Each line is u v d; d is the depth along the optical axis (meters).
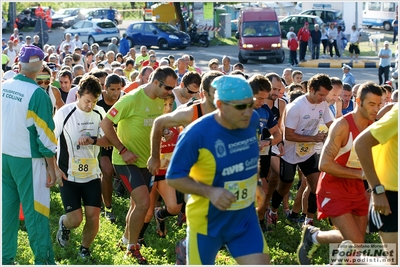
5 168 5.80
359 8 41.78
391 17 43.31
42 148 5.70
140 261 6.34
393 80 18.23
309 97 7.47
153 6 39.19
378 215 5.07
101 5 56.31
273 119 7.29
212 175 4.44
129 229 6.40
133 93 6.34
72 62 17.56
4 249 5.89
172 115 5.50
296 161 7.62
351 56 31.70
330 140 5.50
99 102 8.03
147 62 17.55
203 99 5.60
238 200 4.52
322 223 8.03
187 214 4.68
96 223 6.39
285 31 39.34
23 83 5.74
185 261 5.03
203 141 4.37
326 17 40.84
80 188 6.42
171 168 4.41
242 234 4.61
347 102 10.04
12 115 5.71
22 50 5.76
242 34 30.97
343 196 5.55
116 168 6.53
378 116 6.54
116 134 6.31
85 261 6.23
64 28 46.34
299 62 30.56
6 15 43.03
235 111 4.22
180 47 35.78
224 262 6.33
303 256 6.05
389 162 5.00
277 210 8.58
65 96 10.50
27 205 5.79
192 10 40.19
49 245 5.87
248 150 4.48
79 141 6.20
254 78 6.73
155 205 7.50
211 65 12.68
